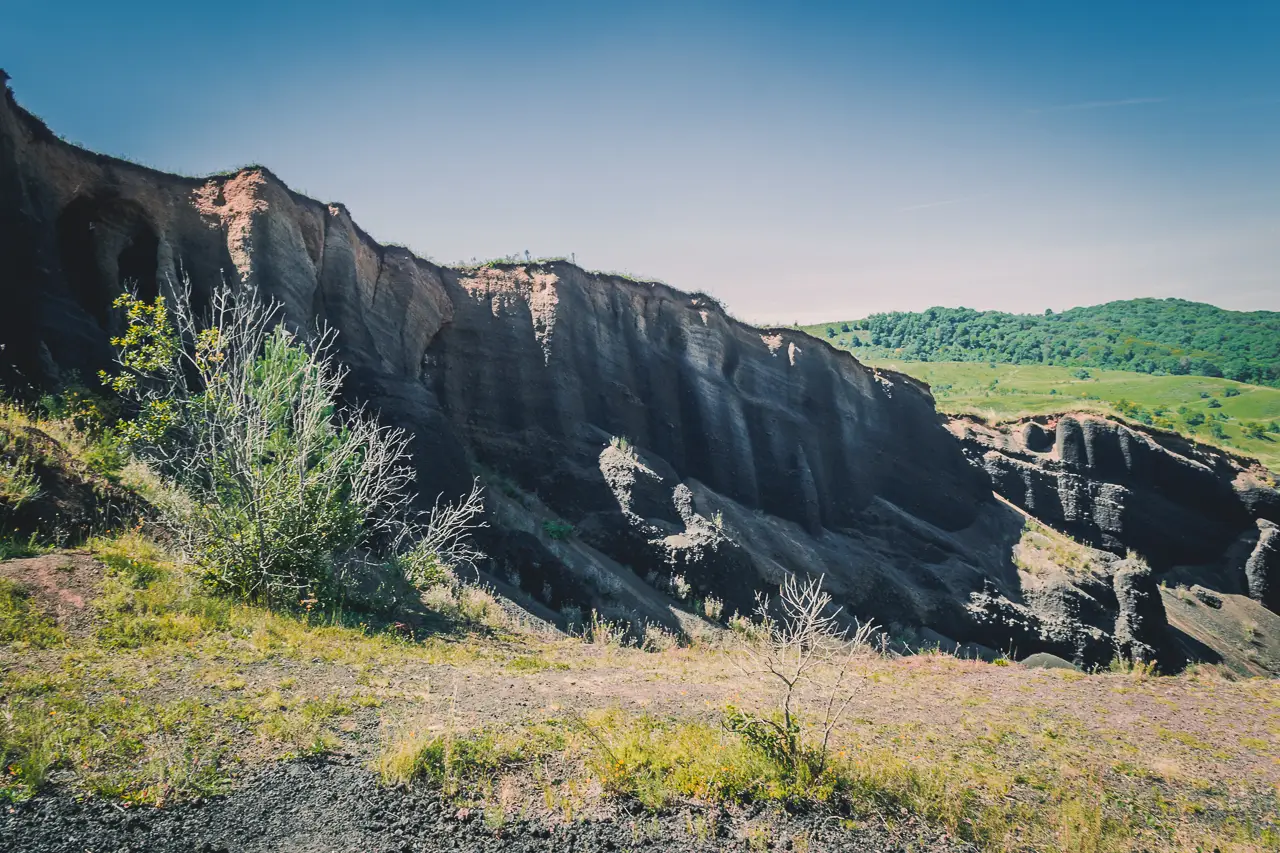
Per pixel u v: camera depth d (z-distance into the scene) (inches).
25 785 196.9
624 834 230.7
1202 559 1776.6
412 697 324.8
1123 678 513.7
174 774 215.5
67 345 665.6
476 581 700.7
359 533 530.9
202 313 820.6
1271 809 306.5
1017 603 1444.4
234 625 375.9
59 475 448.8
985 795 292.7
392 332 1083.9
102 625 327.3
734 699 397.1
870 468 1637.6
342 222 1031.6
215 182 918.4
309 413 517.7
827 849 239.1
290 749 246.8
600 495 1109.1
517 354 1235.2
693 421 1391.5
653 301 1457.9
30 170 737.0
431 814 224.7
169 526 466.3
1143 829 278.7
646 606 917.2
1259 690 488.7
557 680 413.4
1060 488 1806.1
